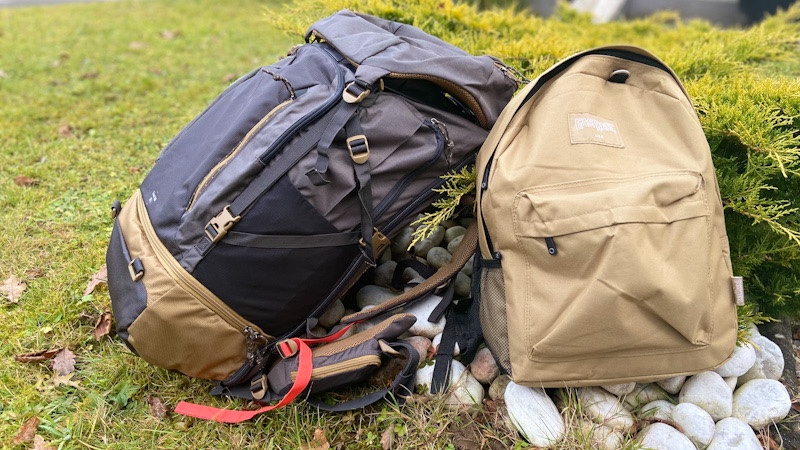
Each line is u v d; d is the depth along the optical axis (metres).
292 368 1.65
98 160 2.98
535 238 1.48
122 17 5.62
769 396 1.61
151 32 5.09
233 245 1.53
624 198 1.41
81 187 2.74
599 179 1.48
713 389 1.60
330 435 1.64
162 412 1.70
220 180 1.53
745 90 1.97
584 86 1.59
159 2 6.33
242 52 4.70
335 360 1.63
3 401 1.73
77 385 1.77
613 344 1.45
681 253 1.43
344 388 1.75
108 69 4.18
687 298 1.41
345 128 1.56
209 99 3.74
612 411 1.58
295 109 1.56
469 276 2.00
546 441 1.54
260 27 5.46
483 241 1.64
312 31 1.87
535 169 1.51
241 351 1.65
